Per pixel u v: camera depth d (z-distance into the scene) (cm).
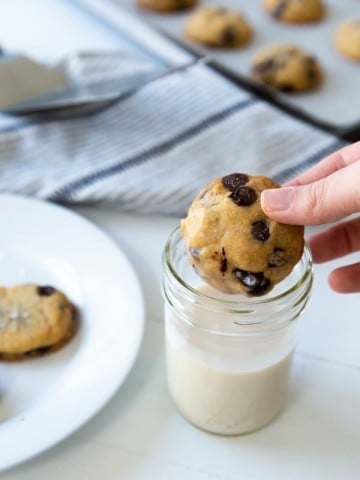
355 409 54
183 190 68
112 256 62
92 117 76
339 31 102
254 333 47
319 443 52
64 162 71
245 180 45
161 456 51
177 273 47
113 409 53
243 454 51
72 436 51
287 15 106
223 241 44
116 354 54
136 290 58
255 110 78
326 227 66
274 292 49
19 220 65
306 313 60
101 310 58
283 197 44
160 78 81
